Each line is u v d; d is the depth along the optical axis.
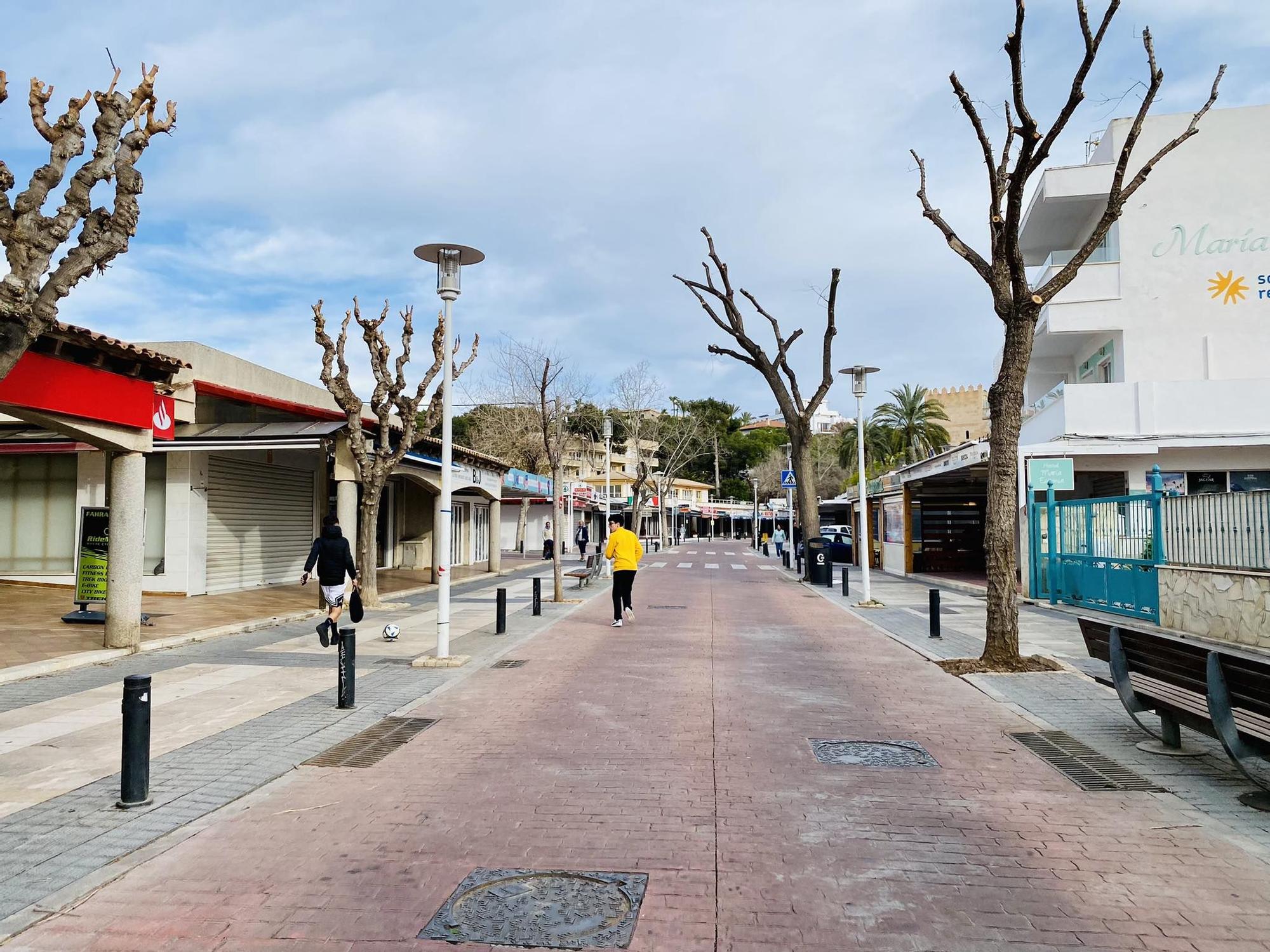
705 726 7.40
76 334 9.74
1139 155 22.30
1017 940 3.64
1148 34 9.45
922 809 5.28
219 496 19.50
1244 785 5.74
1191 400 19.25
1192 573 12.52
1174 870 4.35
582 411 46.62
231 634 13.09
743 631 13.84
